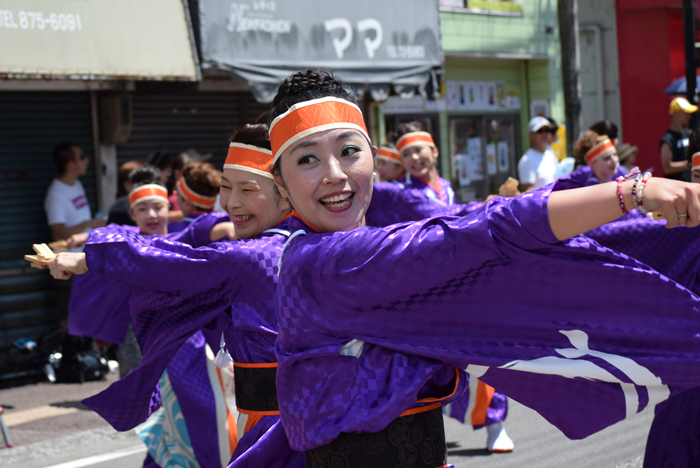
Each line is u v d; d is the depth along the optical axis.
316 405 1.93
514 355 1.78
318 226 1.95
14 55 6.50
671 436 2.90
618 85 16.25
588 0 16.25
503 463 4.62
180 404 3.77
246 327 2.71
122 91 8.30
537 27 13.20
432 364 1.85
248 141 2.88
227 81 9.36
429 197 5.56
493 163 12.96
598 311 1.75
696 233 2.79
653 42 15.85
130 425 3.08
